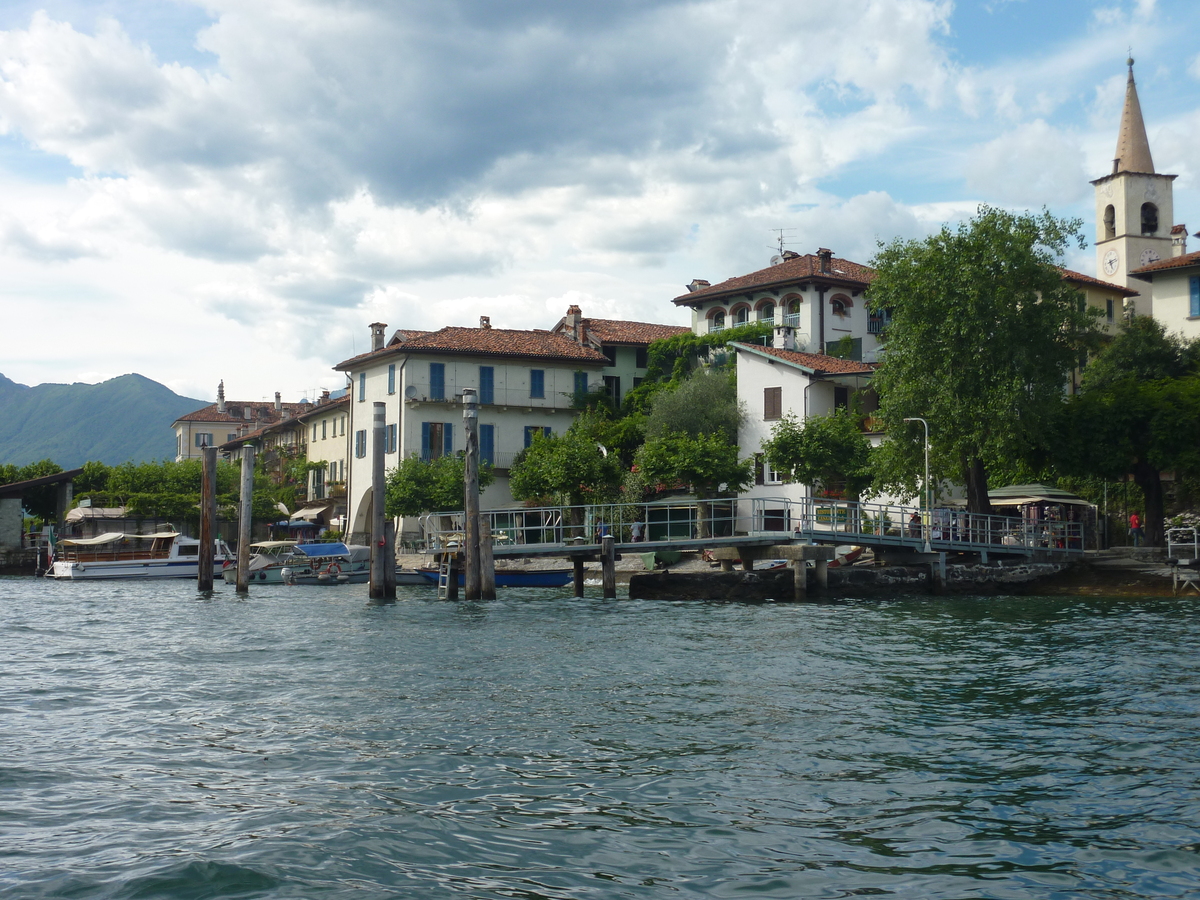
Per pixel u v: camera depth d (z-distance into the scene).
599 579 49.28
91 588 51.25
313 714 14.39
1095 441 41.12
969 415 39.97
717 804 9.85
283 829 8.98
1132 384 42.88
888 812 9.59
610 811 9.60
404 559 60.75
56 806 9.77
